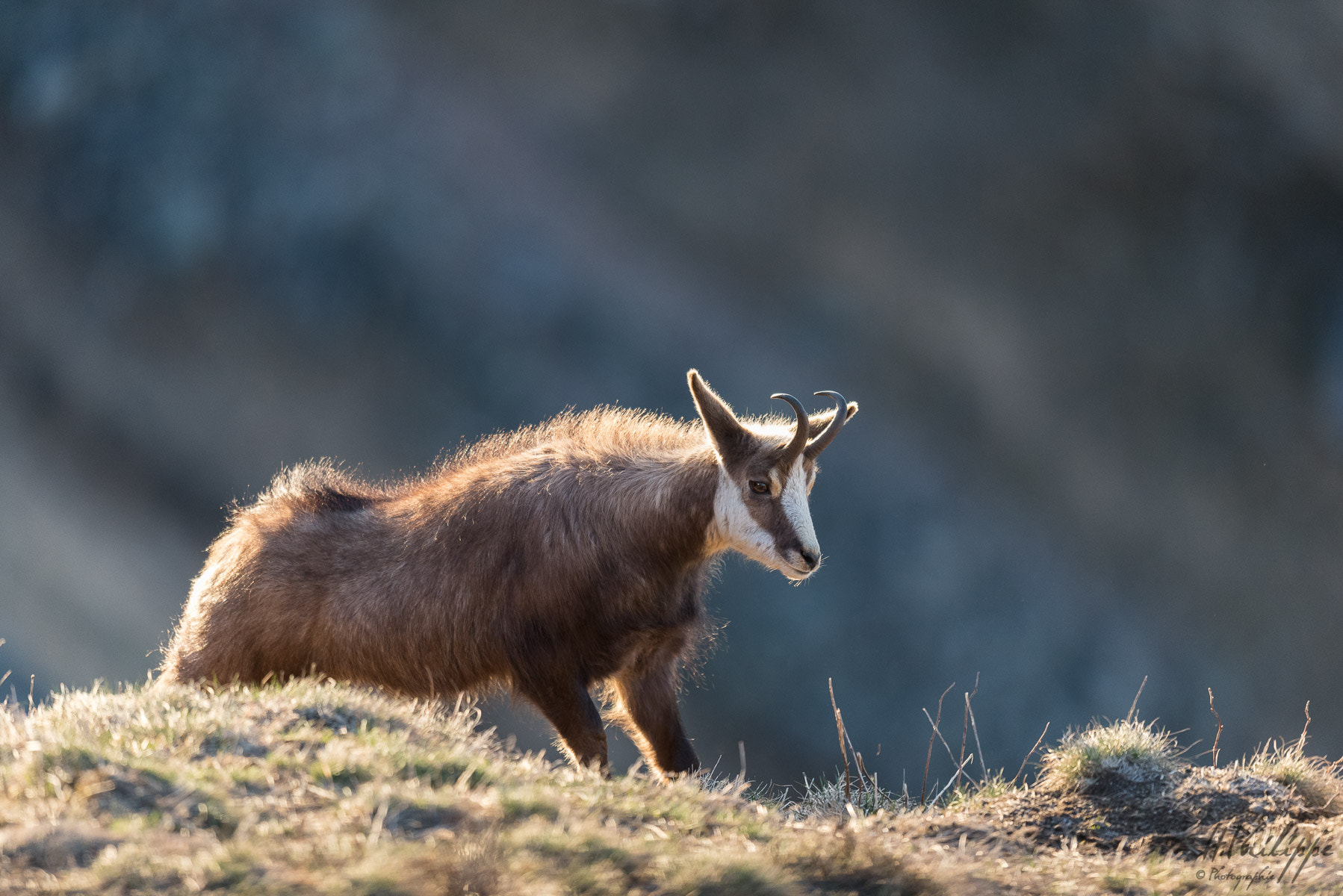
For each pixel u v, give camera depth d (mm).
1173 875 18172
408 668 25344
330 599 25578
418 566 25234
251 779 16562
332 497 27109
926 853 18266
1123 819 21797
